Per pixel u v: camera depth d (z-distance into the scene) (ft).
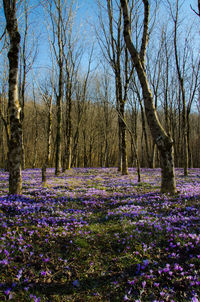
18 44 29.48
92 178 58.54
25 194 33.78
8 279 13.50
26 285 13.29
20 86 82.07
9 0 28.86
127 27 31.45
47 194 34.53
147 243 17.56
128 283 13.29
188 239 17.11
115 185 45.21
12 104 29.40
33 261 15.42
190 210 24.48
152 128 32.01
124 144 64.85
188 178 55.36
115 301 12.23
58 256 16.43
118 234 19.47
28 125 161.38
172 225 20.36
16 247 16.79
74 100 122.93
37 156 162.20
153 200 29.58
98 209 28.89
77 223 22.39
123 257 16.02
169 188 32.27
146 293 12.34
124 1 31.48
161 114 167.94
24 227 19.98
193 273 13.38
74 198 33.14
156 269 14.16
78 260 16.15
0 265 14.52
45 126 156.76
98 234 20.07
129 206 27.86
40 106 152.76
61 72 64.80
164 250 16.49
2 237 17.51
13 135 30.04
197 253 15.55
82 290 13.25
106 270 14.97
